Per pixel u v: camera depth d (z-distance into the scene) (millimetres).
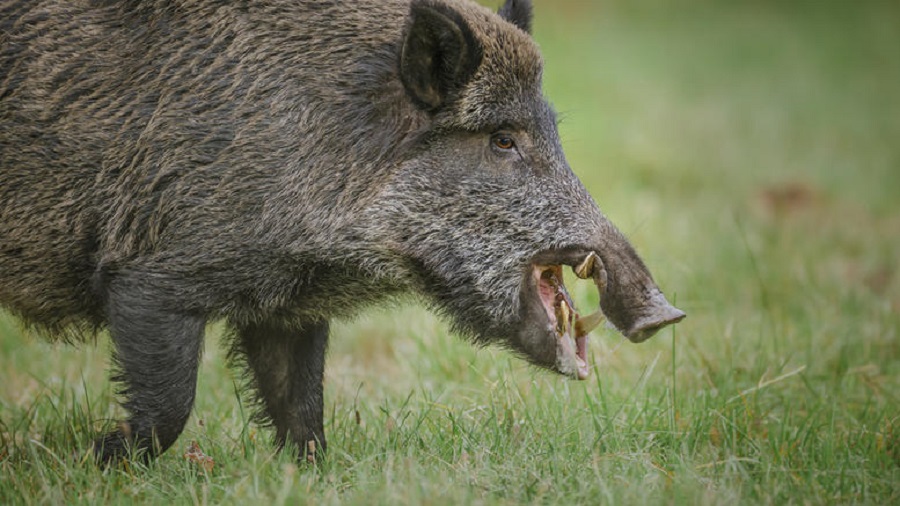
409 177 10891
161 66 10828
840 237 23281
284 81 10758
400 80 10711
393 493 9516
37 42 11039
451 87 10719
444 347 14922
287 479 9703
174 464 11039
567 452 11117
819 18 62438
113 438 10938
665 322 10344
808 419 12266
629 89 41219
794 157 33594
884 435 11875
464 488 9859
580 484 10047
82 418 12195
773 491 10242
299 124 10711
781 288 18516
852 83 47719
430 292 11133
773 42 55812
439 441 11406
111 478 10305
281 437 11930
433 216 10898
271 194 10617
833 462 11180
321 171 10758
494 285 10922
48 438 11898
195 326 10852
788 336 15867
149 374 10727
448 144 10891
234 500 9664
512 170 10883
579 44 48562
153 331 10695
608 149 29797
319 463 11328
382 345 16312
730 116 39094
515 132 10883
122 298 10750
